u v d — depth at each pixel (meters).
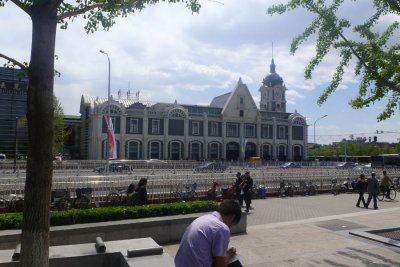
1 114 79.12
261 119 106.25
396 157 60.66
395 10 9.48
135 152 89.25
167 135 92.62
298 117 111.19
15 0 4.57
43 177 4.45
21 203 15.98
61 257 5.72
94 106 88.94
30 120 4.48
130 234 9.95
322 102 10.52
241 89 103.69
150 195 19.61
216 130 100.12
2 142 79.38
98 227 9.52
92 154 85.75
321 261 8.41
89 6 5.32
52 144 4.58
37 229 4.39
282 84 138.62
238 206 3.96
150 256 5.86
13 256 5.45
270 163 79.88
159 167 48.97
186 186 20.98
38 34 4.57
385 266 8.00
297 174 30.52
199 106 101.38
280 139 108.75
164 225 10.46
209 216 3.79
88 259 5.86
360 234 11.12
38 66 4.52
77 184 18.56
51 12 4.64
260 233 11.75
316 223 13.67
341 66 10.09
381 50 9.77
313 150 134.25
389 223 13.62
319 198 23.41
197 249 3.51
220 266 3.49
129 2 5.67
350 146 113.81
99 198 18.09
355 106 10.50
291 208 18.42
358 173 34.91
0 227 9.04
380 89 9.95
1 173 33.06
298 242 10.41
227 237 3.61
